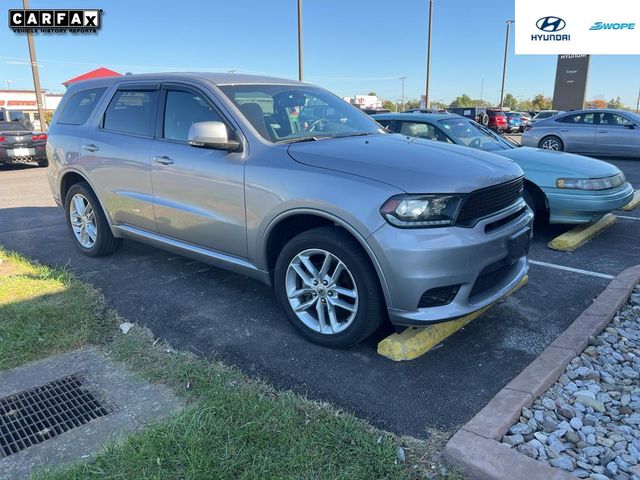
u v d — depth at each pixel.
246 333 3.59
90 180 4.87
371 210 2.90
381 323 3.20
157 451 2.31
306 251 3.28
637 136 13.39
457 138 6.45
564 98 44.38
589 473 2.27
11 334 3.40
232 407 2.63
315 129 3.96
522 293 4.33
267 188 3.35
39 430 2.57
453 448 2.33
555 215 5.88
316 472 2.21
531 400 2.76
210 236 3.86
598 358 3.27
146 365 3.15
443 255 2.84
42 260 5.23
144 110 4.41
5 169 14.47
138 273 4.80
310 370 3.11
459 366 3.17
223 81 4.03
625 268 4.96
